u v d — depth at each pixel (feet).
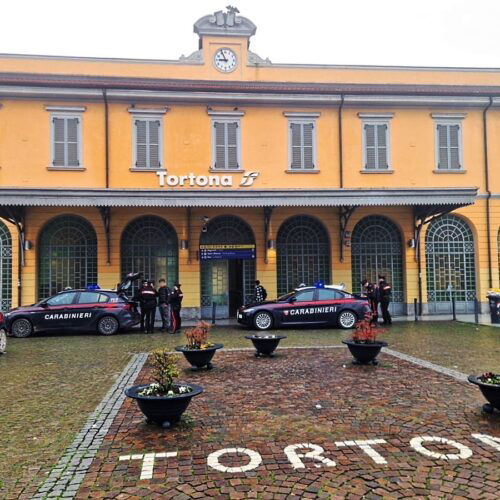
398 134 68.28
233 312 67.97
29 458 16.81
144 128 64.54
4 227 62.64
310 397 24.25
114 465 16.11
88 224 63.87
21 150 62.23
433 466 15.85
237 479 15.02
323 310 53.93
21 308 50.26
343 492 14.08
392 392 25.03
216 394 24.97
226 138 65.67
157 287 64.69
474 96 68.23
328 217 66.69
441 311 68.18
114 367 32.65
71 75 65.62
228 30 69.15
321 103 67.00
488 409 21.35
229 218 66.33
